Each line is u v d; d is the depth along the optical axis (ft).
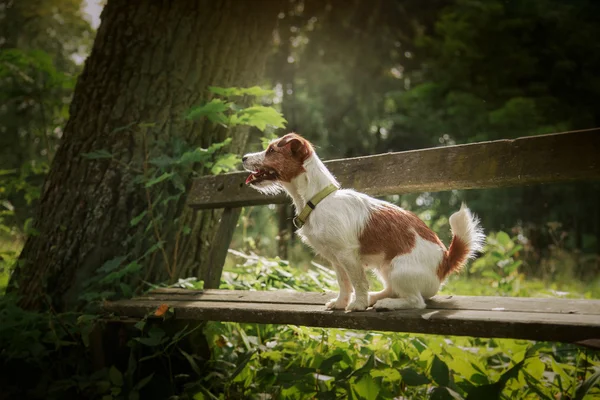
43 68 17.04
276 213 31.53
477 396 8.62
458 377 10.36
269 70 48.08
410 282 8.60
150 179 14.65
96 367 11.67
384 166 10.93
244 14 16.55
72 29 53.36
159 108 15.42
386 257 9.03
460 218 9.14
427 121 48.03
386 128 53.36
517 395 9.80
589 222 47.19
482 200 44.70
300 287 14.44
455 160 9.89
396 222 9.07
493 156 9.40
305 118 46.39
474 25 45.78
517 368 8.75
